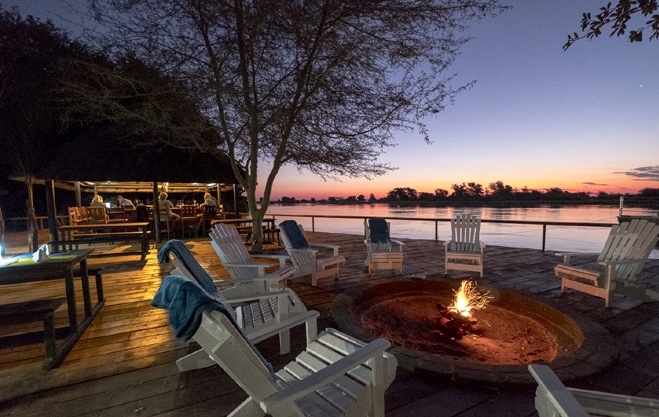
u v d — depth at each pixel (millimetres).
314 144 7055
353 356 1591
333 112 6570
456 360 2604
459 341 3393
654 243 3793
